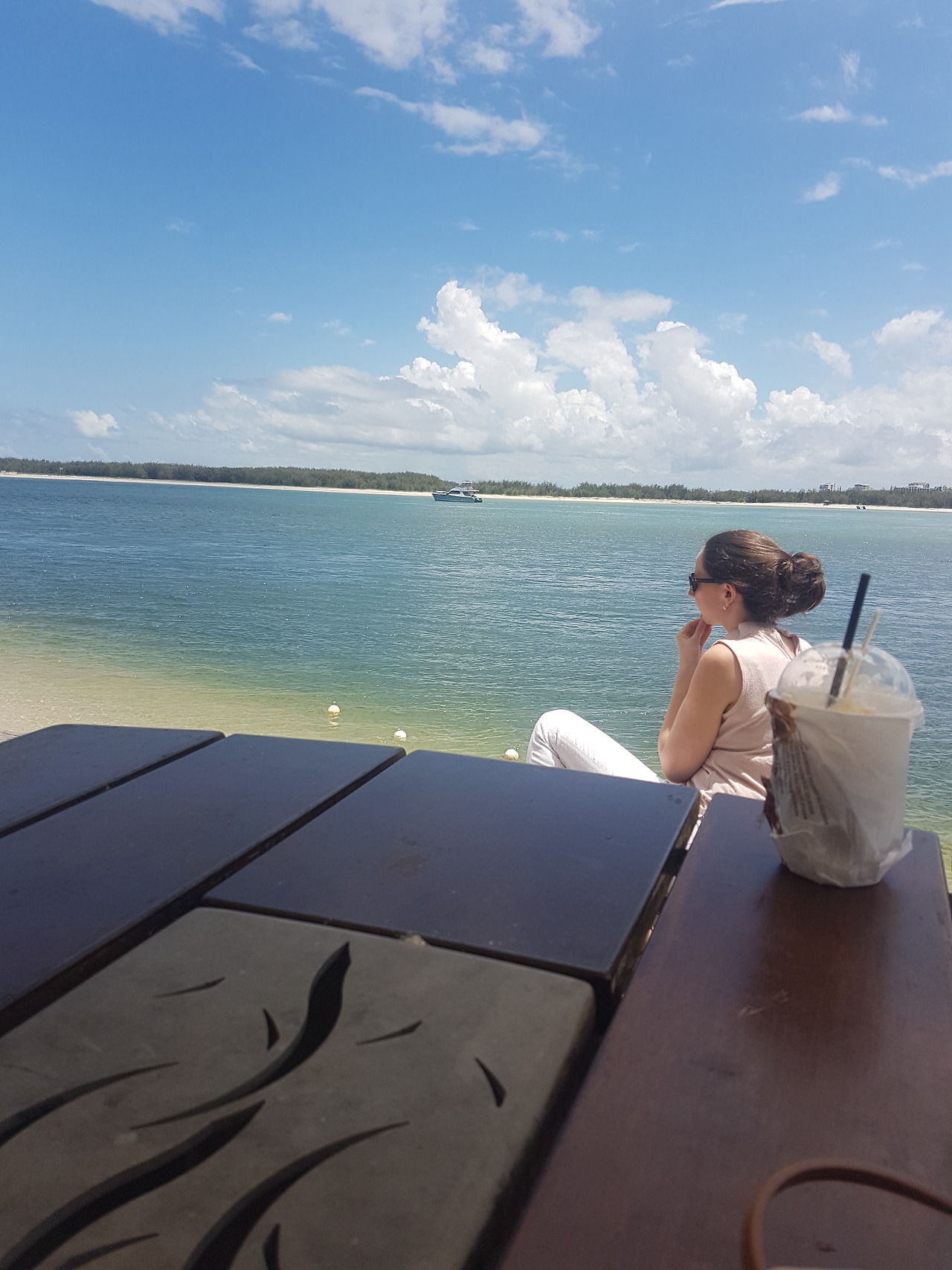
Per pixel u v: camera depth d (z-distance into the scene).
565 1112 0.74
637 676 10.59
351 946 0.91
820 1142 0.64
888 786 1.06
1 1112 0.65
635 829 1.29
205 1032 0.75
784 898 1.07
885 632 17.14
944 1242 0.54
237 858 1.15
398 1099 0.67
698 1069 0.72
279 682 9.09
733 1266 0.52
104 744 1.68
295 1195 0.57
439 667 10.76
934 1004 0.84
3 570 24.53
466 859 1.16
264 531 53.00
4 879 1.08
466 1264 0.52
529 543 50.09
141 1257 0.52
